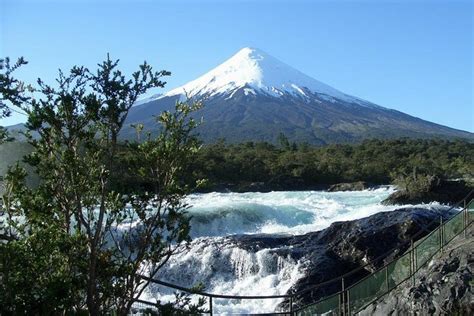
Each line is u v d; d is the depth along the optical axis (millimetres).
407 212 19844
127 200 5605
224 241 20359
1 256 5059
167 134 5688
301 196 44281
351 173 69625
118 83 5309
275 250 18953
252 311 16438
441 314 10266
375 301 11852
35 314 5035
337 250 18688
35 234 5234
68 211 5492
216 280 19031
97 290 5520
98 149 5527
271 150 84125
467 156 80812
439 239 13055
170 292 18625
